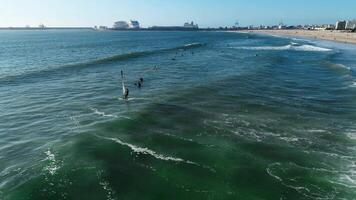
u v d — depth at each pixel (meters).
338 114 28.11
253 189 16.22
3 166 18.83
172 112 28.14
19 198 15.46
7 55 80.00
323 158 19.56
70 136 23.06
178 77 45.25
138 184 16.61
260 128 24.44
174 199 15.41
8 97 35.22
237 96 33.88
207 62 61.41
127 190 16.12
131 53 74.62
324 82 42.06
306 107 30.17
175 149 20.64
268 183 16.75
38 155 20.16
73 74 49.34
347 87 38.72
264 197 15.57
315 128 24.59
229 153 20.08
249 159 19.33
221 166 18.44
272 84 40.28
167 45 113.50
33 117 28.02
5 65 60.94
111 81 43.38
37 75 48.44
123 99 33.06
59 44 121.62
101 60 64.00
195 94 34.53
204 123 25.39
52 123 26.25
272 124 25.33
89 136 22.83
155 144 21.38
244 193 15.87
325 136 23.05
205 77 44.66
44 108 30.69
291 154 20.06
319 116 27.48
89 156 19.66
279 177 17.33
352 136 23.08
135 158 19.38
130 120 25.91
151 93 35.50
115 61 63.75
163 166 18.39
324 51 86.12
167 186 16.44
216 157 19.50
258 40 149.25
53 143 21.92
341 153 20.31
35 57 74.62
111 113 28.25
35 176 17.38
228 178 17.19
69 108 30.45
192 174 17.56
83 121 26.34
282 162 19.00
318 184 16.67
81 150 20.52
